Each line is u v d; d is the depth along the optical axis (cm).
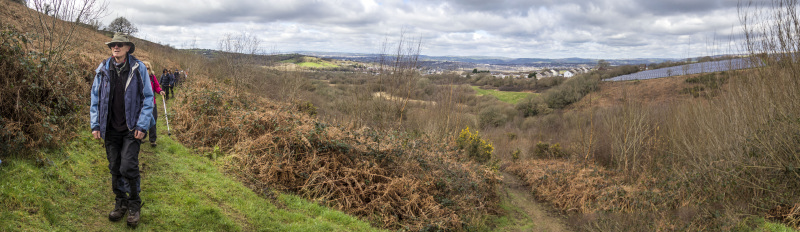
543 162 1706
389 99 1162
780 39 792
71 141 485
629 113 1545
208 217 409
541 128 3077
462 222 727
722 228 755
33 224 299
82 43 737
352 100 1217
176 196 432
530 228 875
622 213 978
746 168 845
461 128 1481
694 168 1047
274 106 1176
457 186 825
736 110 911
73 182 388
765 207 798
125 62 335
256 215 465
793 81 778
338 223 540
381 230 591
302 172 650
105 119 328
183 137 739
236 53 1647
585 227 889
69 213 334
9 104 422
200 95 912
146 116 338
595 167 1391
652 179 1167
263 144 692
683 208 914
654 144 1485
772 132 809
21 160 386
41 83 488
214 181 524
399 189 707
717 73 1082
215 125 756
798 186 776
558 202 1092
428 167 821
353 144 752
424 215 683
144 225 353
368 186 683
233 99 1006
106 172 446
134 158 338
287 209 539
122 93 335
